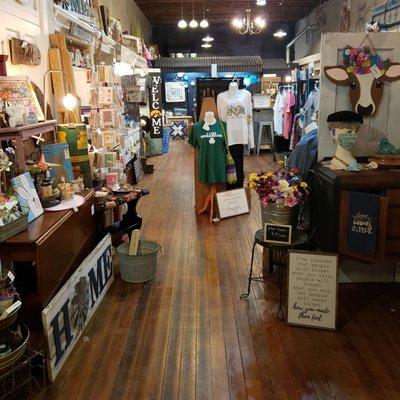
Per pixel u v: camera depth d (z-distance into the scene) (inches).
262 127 402.3
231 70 557.0
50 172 117.1
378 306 119.6
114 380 90.3
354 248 117.0
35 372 89.1
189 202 237.1
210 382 89.2
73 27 168.4
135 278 135.1
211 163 197.9
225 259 154.9
